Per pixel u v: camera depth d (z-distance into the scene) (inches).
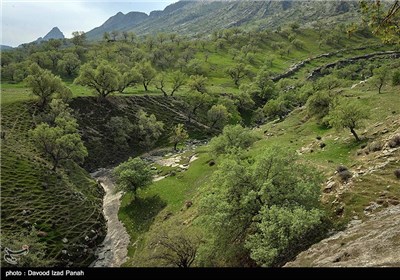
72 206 2293.3
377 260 787.4
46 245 1845.5
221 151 2674.7
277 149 1445.6
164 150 4109.3
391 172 1456.7
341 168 1630.2
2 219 1926.7
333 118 2368.4
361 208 1279.5
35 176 2437.3
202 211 1379.2
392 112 2514.8
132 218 2346.2
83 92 4815.5
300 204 1247.5
